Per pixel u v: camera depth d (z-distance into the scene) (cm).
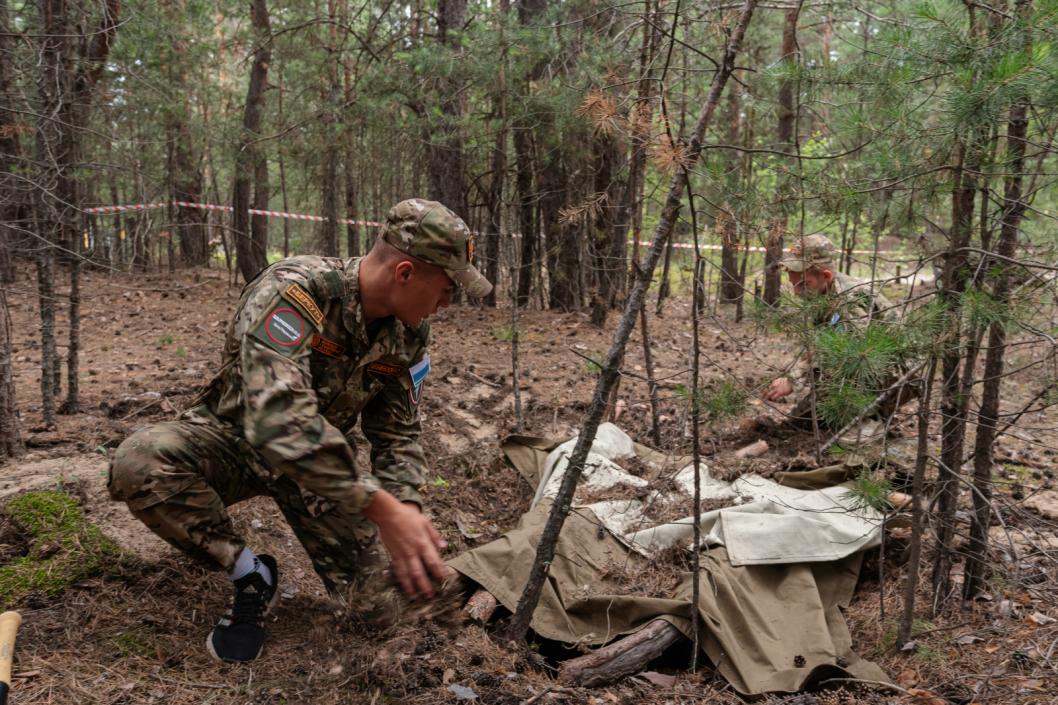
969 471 340
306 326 231
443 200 909
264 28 1083
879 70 290
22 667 246
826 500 380
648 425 532
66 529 314
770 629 315
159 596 294
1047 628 301
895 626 322
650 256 283
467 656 283
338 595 290
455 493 445
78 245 480
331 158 997
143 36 686
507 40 561
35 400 521
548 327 823
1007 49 252
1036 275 283
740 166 359
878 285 309
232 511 368
